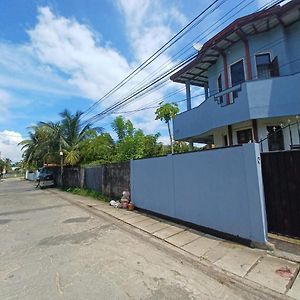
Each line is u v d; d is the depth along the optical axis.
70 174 20.39
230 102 10.45
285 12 8.73
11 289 3.70
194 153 6.46
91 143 18.38
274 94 8.45
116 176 11.85
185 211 6.82
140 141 15.97
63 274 4.15
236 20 9.47
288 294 3.27
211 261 4.45
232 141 10.55
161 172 7.87
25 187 28.69
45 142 21.53
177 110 18.58
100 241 5.96
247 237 5.05
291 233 4.86
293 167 4.82
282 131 9.42
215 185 5.82
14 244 6.03
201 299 3.25
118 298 3.32
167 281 3.79
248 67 10.23
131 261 4.63
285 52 9.35
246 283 3.62
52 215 9.69
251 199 4.98
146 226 7.10
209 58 11.90
